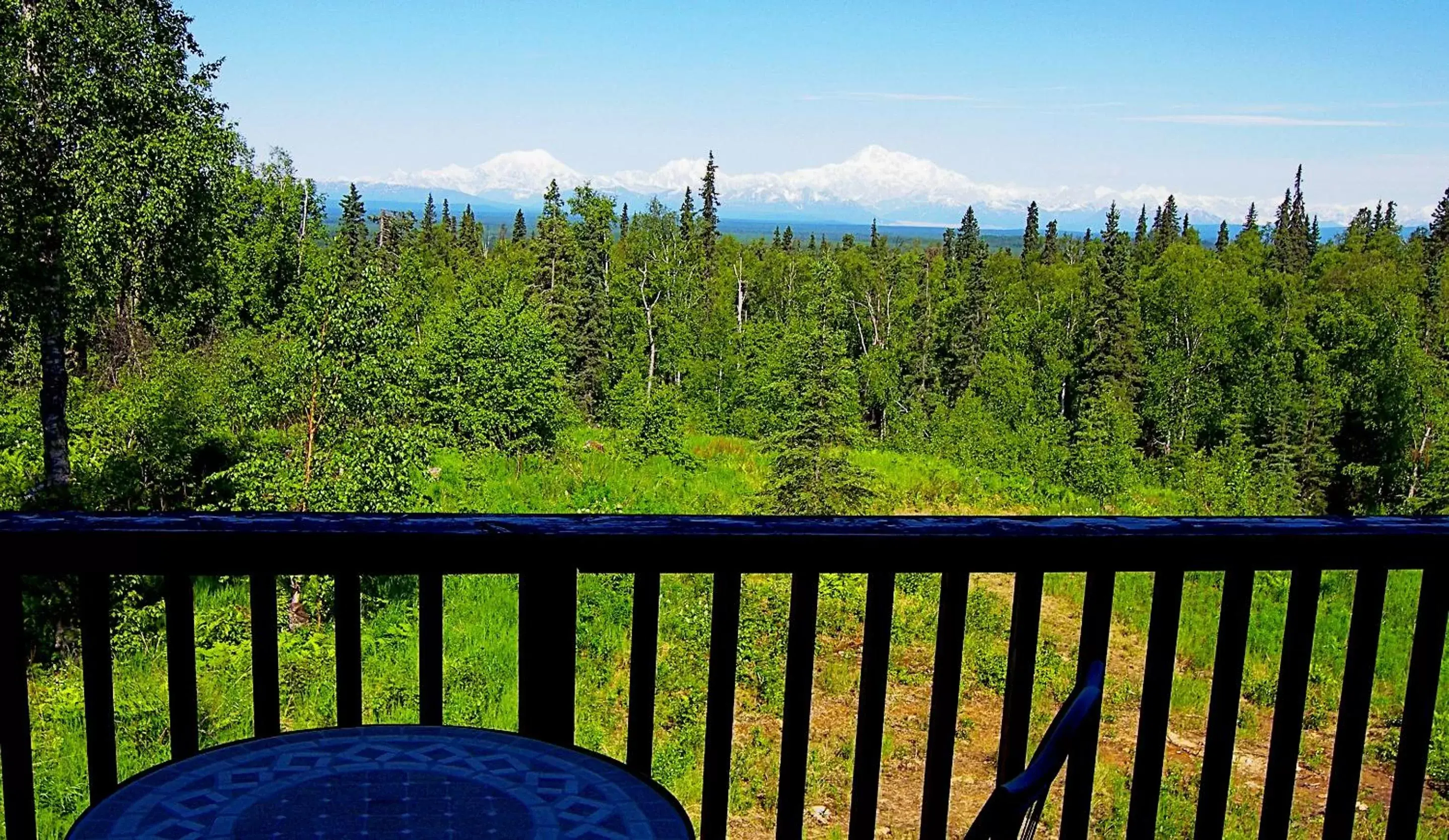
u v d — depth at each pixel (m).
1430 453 34.22
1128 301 43.84
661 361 47.62
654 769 9.34
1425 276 45.66
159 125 16.34
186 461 18.47
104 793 1.60
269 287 32.62
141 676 10.43
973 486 31.98
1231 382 40.84
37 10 15.20
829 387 20.03
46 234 15.58
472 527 1.53
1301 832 8.64
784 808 1.71
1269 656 14.09
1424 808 9.22
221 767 1.32
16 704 1.58
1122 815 8.64
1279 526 1.70
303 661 11.12
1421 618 1.83
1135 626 15.52
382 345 13.57
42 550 1.50
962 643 1.67
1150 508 31.09
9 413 19.28
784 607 13.22
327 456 13.45
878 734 1.69
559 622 1.58
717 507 25.20
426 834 1.15
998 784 1.70
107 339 22.84
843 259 53.62
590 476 27.03
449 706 10.73
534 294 44.28
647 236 51.00
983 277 51.94
